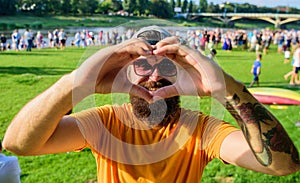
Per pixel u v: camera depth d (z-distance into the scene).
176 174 1.69
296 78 15.37
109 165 1.70
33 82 13.15
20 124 1.47
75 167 5.83
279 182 5.27
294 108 9.90
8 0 73.69
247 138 1.62
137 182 1.67
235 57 26.11
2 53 23.78
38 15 81.06
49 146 1.60
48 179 5.43
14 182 3.75
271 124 1.59
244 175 5.44
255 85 15.00
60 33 29.30
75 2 84.31
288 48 31.52
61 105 1.44
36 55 22.84
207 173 5.50
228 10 121.94
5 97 10.76
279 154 1.59
